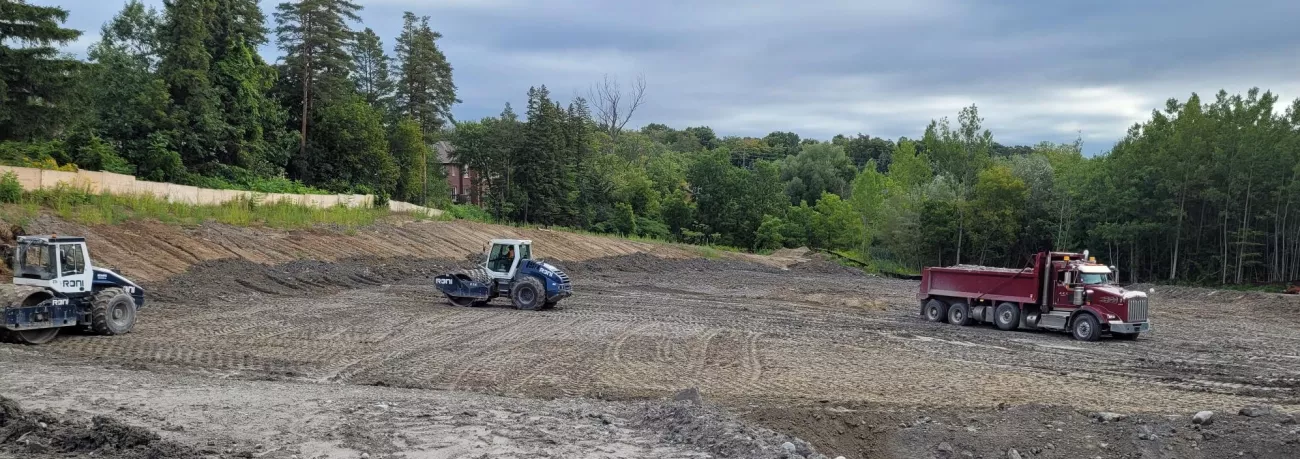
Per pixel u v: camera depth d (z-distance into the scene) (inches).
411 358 633.6
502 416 409.7
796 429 410.3
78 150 1524.4
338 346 676.1
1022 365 690.8
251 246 1228.5
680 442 366.6
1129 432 420.8
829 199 3193.9
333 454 334.0
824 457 348.5
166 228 1180.5
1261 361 734.5
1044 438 416.5
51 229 1009.5
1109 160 2292.1
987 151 2647.6
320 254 1310.3
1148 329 888.3
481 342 725.9
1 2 1216.2
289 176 2187.5
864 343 801.6
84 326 684.1
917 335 884.6
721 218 3196.4
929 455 401.7
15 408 358.3
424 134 2674.7
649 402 453.1
